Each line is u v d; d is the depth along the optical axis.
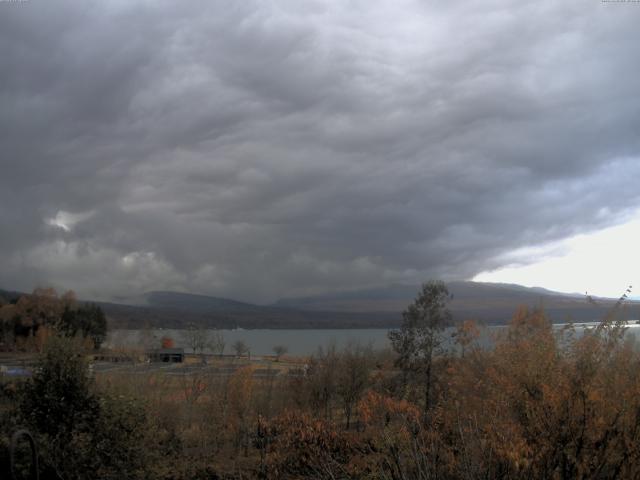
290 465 11.64
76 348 12.09
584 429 7.18
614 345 8.55
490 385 9.41
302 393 23.20
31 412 11.42
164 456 14.91
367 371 23.64
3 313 57.72
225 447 18.02
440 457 7.52
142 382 19.14
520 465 6.76
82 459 11.36
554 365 8.41
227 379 21.48
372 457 9.03
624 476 7.07
